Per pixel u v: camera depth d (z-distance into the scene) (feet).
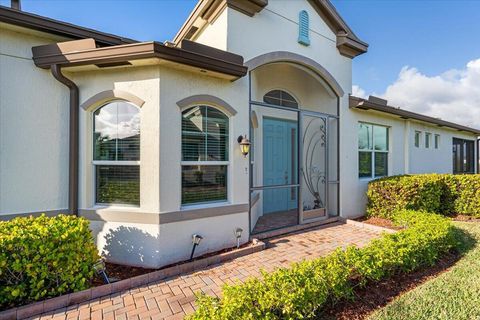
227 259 14.92
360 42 24.56
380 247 12.01
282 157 26.58
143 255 13.87
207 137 16.12
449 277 11.86
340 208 24.14
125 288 11.60
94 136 15.08
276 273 9.58
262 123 24.86
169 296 11.03
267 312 7.70
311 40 21.74
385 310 9.36
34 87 14.29
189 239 14.82
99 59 13.09
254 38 18.06
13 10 13.03
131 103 14.49
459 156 47.80
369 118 27.12
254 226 20.95
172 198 14.29
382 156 29.60
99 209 14.48
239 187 17.07
